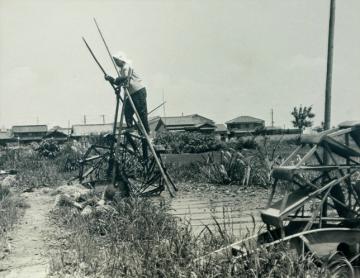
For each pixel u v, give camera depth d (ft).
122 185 39.93
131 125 42.19
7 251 23.97
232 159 54.54
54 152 87.86
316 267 18.06
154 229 25.38
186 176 58.90
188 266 17.63
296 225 22.49
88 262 20.75
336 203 22.66
